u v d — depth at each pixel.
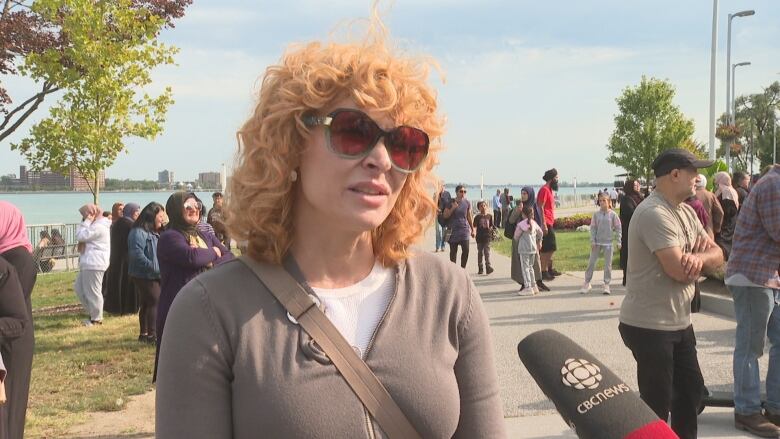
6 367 3.67
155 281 9.04
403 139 1.43
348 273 1.48
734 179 15.48
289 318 1.35
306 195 1.42
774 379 5.10
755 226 5.03
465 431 1.50
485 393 1.52
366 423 1.30
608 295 11.73
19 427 3.77
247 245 1.42
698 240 4.28
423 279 1.52
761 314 5.01
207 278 1.37
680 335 4.20
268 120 1.39
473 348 1.53
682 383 4.29
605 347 7.83
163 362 1.32
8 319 3.62
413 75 1.49
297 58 1.45
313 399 1.28
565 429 5.22
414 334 1.43
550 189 13.62
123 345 8.84
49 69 12.89
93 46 12.81
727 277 5.20
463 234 14.77
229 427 1.29
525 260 12.13
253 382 1.28
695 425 4.34
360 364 1.34
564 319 9.64
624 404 1.18
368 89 1.38
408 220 1.55
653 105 56.16
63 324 10.63
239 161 1.47
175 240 5.95
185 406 1.28
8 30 12.47
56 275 18.41
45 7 12.59
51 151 13.51
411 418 1.36
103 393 6.55
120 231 10.98
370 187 1.41
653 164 4.35
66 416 5.86
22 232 4.04
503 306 10.92
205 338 1.30
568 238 26.78
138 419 5.82
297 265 1.44
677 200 4.25
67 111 13.42
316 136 1.40
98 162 13.68
